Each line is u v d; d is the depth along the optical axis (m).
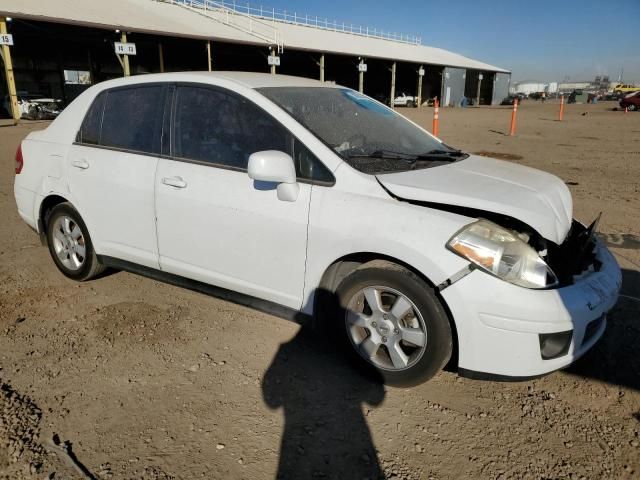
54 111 24.78
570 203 3.34
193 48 35.59
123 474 2.32
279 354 3.32
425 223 2.72
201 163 3.44
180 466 2.38
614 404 2.85
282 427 2.64
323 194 2.97
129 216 3.79
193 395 2.89
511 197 2.88
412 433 2.61
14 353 3.30
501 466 2.40
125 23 25.78
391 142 3.59
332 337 3.17
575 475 2.35
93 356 3.27
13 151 12.78
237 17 40.62
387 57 43.72
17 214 6.62
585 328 2.71
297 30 44.50
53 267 4.77
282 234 3.10
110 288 4.31
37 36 28.56
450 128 22.05
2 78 29.81
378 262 2.90
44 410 2.74
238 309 3.95
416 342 2.81
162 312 3.88
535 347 2.61
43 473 2.32
